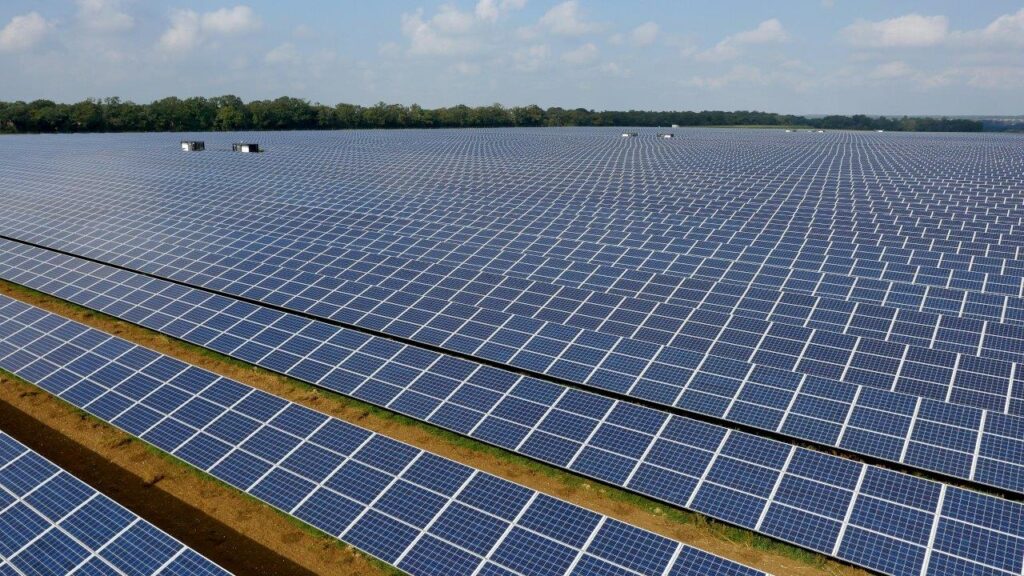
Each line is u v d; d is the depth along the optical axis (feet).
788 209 156.87
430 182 206.90
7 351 83.87
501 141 443.73
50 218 160.97
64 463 68.03
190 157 292.81
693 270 112.47
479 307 94.68
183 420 66.18
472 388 72.38
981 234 129.90
